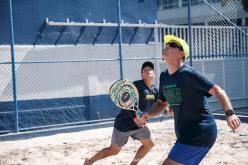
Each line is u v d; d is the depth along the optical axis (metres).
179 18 25.20
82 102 15.18
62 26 14.91
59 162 9.11
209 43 16.64
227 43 16.88
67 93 14.88
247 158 8.79
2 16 13.72
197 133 4.45
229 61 17.53
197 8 18.47
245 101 17.86
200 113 4.51
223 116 15.03
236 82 17.73
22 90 13.99
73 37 15.13
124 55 16.19
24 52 14.10
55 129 13.15
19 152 10.38
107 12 15.95
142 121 5.37
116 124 6.91
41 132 12.87
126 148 10.11
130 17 16.44
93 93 15.43
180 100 4.53
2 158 9.73
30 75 14.15
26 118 14.02
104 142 11.42
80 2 15.33
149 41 16.86
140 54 16.59
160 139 11.23
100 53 15.69
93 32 15.57
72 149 10.52
